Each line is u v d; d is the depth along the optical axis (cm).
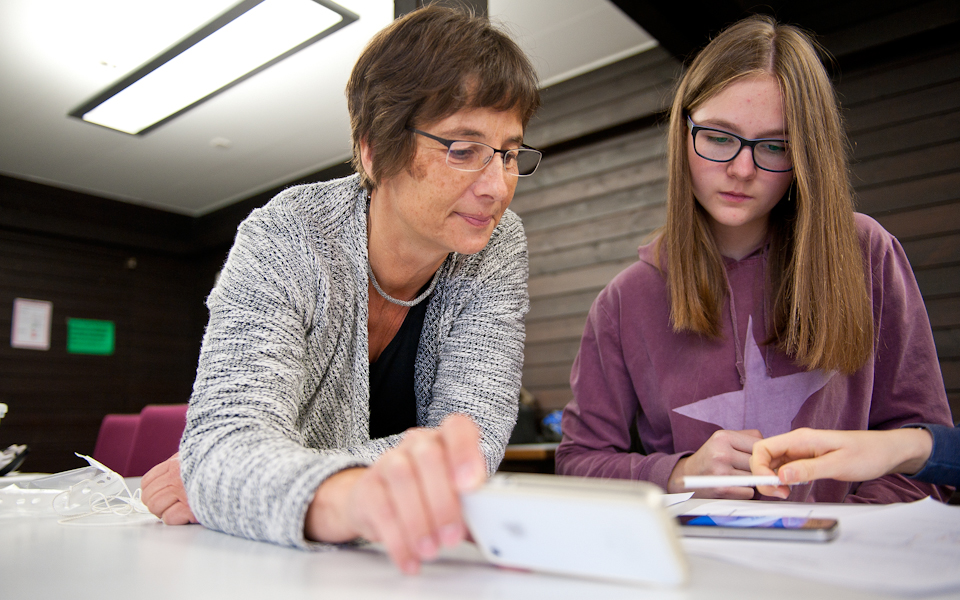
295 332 88
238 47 358
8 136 498
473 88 86
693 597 42
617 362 141
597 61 422
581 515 42
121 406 658
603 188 432
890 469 84
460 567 52
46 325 616
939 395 123
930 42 318
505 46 91
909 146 322
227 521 66
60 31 363
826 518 67
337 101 452
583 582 46
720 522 69
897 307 126
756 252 134
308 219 100
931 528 63
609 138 432
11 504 96
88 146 520
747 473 102
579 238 440
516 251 122
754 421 127
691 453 116
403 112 88
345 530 56
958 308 305
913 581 44
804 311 118
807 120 112
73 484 100
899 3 314
